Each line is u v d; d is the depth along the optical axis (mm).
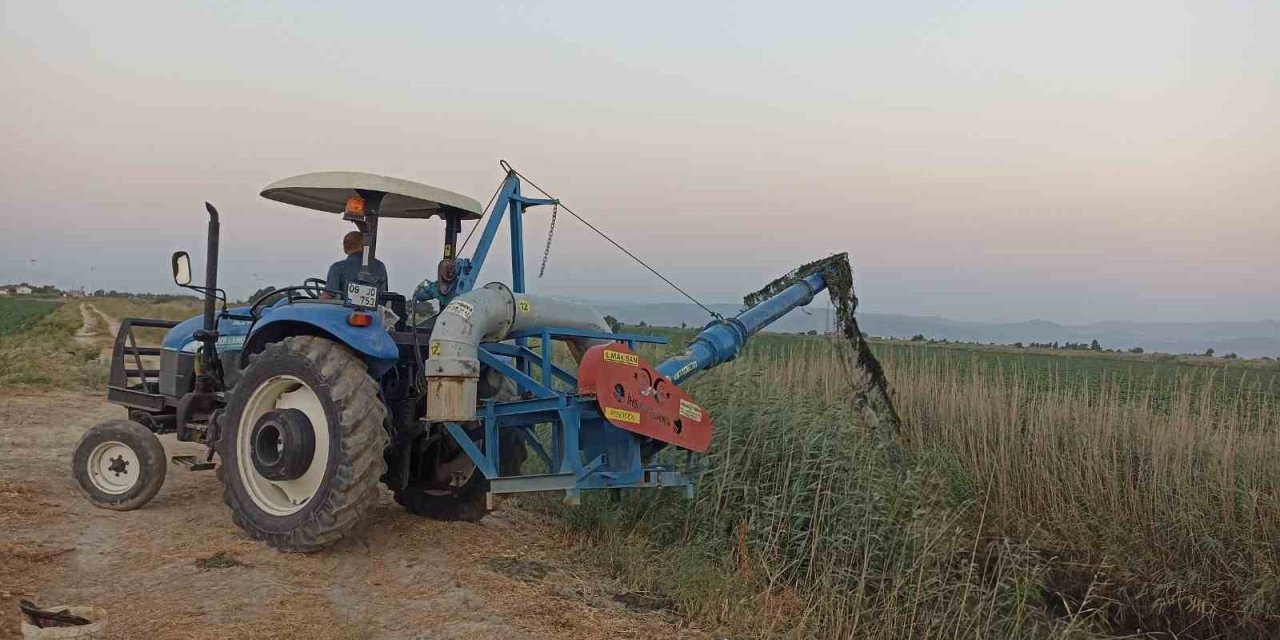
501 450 5582
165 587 4004
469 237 5641
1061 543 7094
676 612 4508
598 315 5512
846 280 6844
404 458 5195
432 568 4590
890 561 5625
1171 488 7227
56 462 6543
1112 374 9070
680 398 4793
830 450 6133
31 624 3346
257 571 4324
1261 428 7391
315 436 4742
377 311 4934
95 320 37562
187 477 6453
